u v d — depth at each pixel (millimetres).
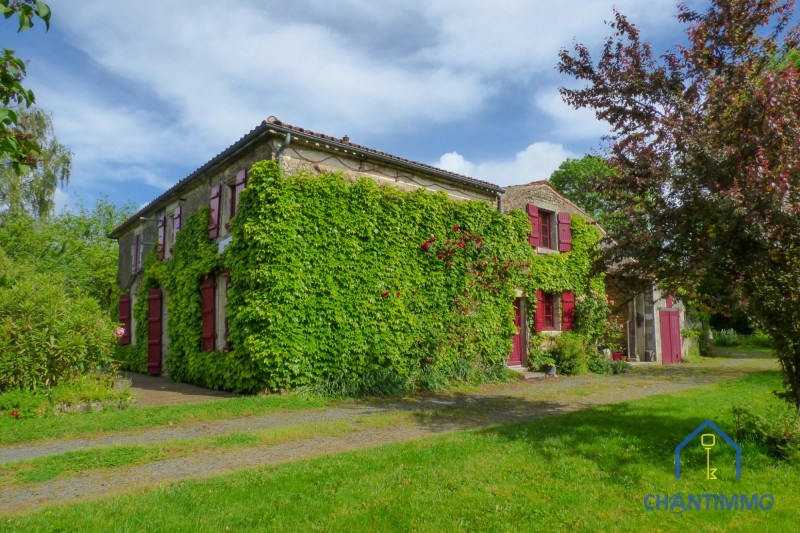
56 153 21047
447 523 3506
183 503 3793
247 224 9117
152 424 6770
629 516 3705
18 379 7613
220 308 11273
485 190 13055
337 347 9523
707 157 5078
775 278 5168
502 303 12750
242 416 7371
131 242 18141
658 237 5504
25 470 4719
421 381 10438
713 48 6066
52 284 9062
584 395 9688
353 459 4938
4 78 3330
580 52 6969
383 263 10406
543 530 3451
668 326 17859
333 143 9969
